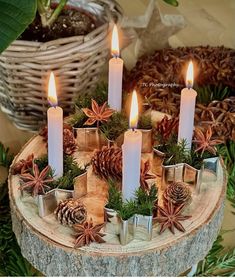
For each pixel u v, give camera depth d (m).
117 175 0.92
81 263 0.87
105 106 0.98
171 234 0.89
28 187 0.90
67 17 1.17
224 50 1.30
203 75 1.25
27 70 1.09
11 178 0.96
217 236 1.06
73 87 1.14
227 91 1.24
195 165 0.93
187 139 0.94
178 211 0.89
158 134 0.99
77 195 0.93
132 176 0.87
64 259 0.88
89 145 1.00
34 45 1.06
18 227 0.92
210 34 1.48
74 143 0.98
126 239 0.87
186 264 0.92
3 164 1.15
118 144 0.97
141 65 1.26
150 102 1.12
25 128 1.22
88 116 0.97
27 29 1.13
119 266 0.87
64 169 0.93
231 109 1.16
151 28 1.31
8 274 1.01
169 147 0.95
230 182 1.13
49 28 1.14
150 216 0.86
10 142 1.21
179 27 1.32
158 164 0.95
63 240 0.88
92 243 0.87
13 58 1.07
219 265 1.04
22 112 1.19
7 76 1.12
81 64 1.10
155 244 0.88
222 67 1.25
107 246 0.87
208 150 0.95
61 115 0.88
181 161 0.93
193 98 0.91
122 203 0.87
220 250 1.05
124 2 1.56
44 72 1.09
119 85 1.00
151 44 1.34
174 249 0.88
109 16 1.15
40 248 0.89
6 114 1.25
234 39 1.47
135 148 0.85
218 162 0.98
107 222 0.88
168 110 1.15
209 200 0.94
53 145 0.89
